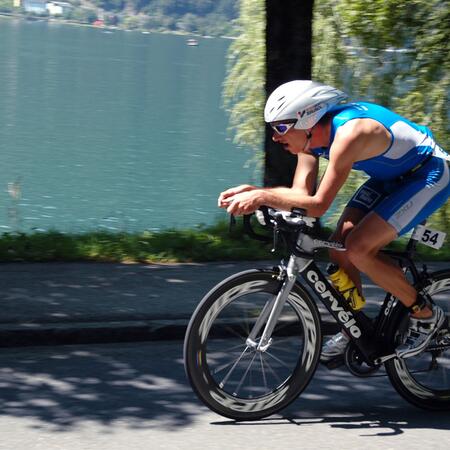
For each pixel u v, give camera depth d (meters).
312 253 4.49
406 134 4.43
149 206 43.91
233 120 17.64
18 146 64.56
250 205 4.16
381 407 4.77
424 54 15.38
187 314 6.10
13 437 4.13
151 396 4.77
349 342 4.66
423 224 4.61
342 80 16.19
